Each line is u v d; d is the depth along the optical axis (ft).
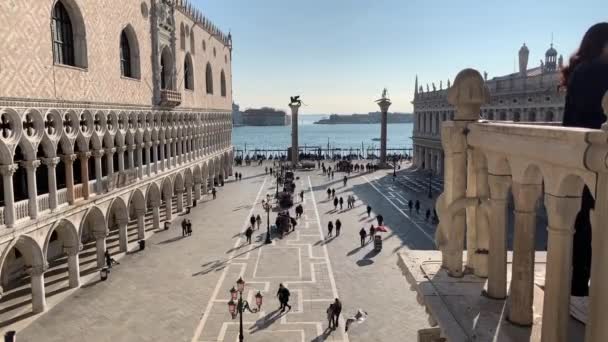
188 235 144.97
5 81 77.87
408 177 277.64
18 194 103.30
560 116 166.91
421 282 35.50
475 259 36.32
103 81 112.37
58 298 95.81
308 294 98.22
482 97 34.94
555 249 23.71
